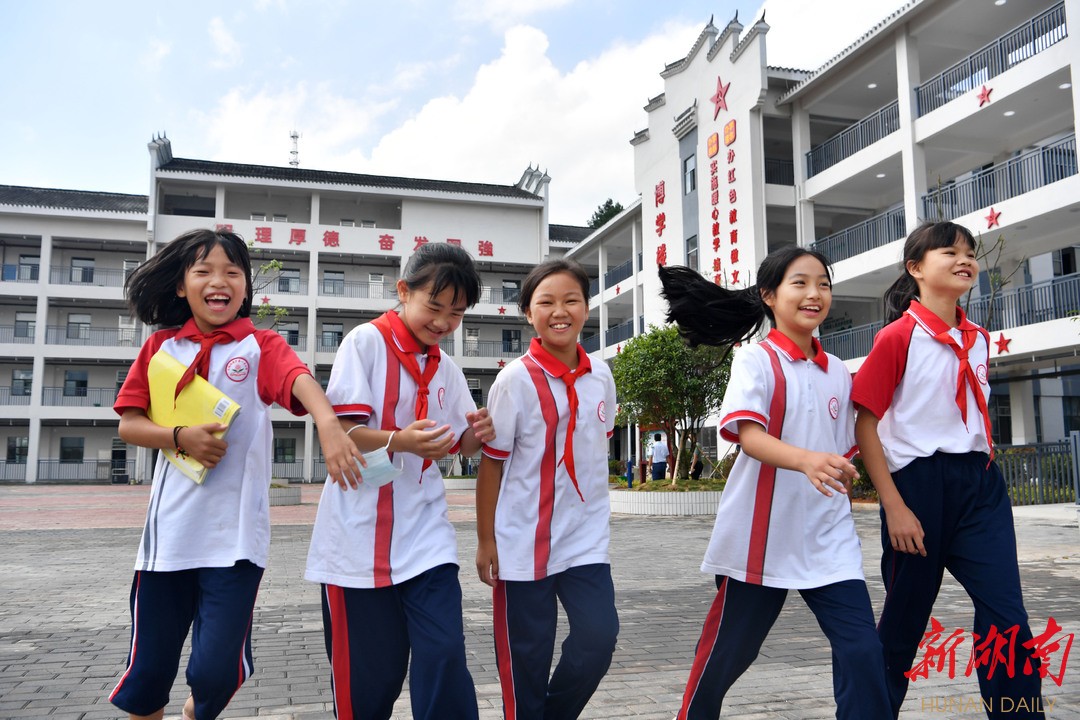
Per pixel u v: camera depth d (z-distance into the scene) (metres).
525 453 2.78
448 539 2.55
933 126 17.25
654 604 6.30
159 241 34.62
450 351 37.81
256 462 2.60
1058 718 3.17
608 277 33.22
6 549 10.56
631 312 36.00
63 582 7.63
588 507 2.81
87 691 3.92
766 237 21.73
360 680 2.49
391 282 37.62
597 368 2.95
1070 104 16.02
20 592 7.05
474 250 38.31
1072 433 10.55
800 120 21.31
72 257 35.94
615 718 3.42
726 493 2.72
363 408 2.51
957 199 17.88
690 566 8.46
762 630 2.68
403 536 2.49
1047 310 16.14
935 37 18.16
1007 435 19.25
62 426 35.66
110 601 6.57
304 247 36.09
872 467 2.77
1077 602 5.90
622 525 13.29
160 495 2.54
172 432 2.45
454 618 2.39
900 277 3.16
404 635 2.53
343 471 2.26
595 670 2.63
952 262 2.83
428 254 2.62
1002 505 2.73
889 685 2.82
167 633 2.49
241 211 36.81
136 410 2.62
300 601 6.46
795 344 2.76
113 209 35.16
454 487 28.08
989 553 2.65
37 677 4.19
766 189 21.45
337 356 2.64
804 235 21.11
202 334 2.67
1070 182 14.44
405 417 2.63
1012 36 16.70
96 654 4.71
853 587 2.47
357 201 38.00
